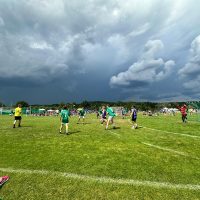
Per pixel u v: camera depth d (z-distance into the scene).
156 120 41.38
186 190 7.40
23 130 23.06
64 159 11.09
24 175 8.80
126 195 7.02
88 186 7.71
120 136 18.67
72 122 36.16
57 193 7.18
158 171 9.23
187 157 11.46
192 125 28.89
